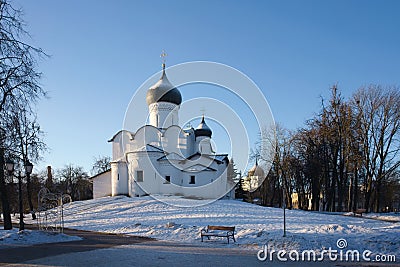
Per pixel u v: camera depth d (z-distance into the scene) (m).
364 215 35.38
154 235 21.02
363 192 47.22
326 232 18.73
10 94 18.20
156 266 11.89
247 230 20.06
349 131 38.62
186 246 16.89
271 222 26.06
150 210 35.28
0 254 14.20
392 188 57.97
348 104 39.72
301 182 49.66
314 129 42.00
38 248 15.91
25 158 22.06
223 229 18.30
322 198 49.16
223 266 12.09
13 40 17.88
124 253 14.58
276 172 46.56
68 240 19.02
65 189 72.25
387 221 28.64
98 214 34.59
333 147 40.25
